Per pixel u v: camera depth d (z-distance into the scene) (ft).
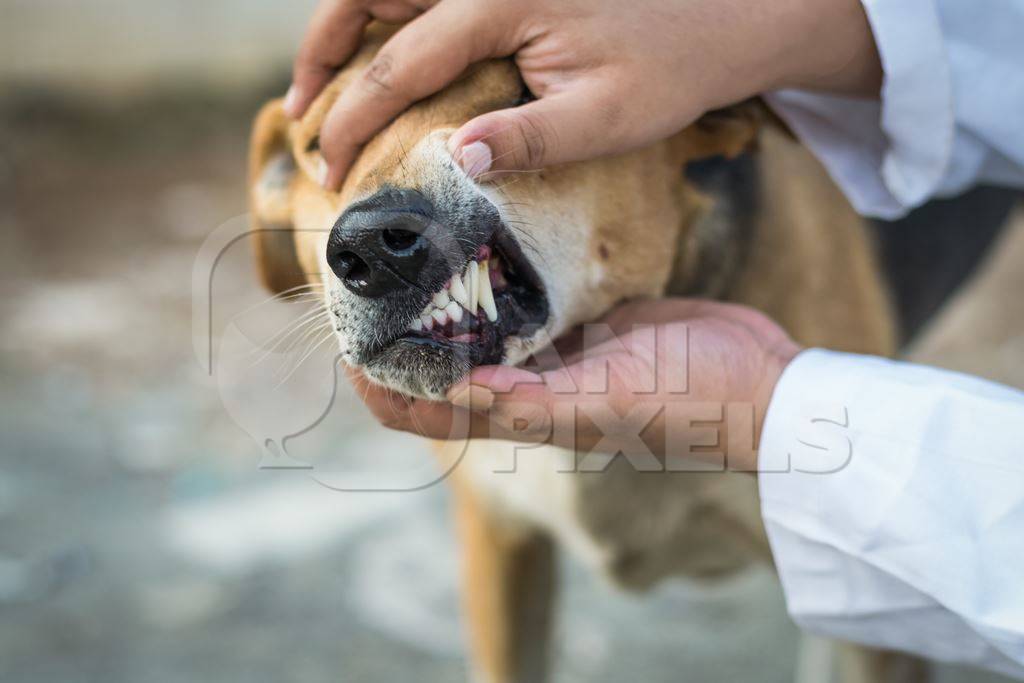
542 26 3.89
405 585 9.70
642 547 6.66
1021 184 5.48
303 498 10.96
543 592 7.38
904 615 4.12
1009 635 3.71
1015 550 3.77
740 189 5.79
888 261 7.52
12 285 16.35
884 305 7.13
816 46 4.29
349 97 4.21
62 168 20.18
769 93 5.19
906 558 3.92
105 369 13.94
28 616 9.10
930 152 4.86
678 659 8.96
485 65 4.28
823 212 6.65
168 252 17.51
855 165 5.41
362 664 8.71
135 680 8.41
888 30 4.33
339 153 4.33
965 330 14.35
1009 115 4.76
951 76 4.67
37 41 21.39
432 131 4.14
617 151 4.00
